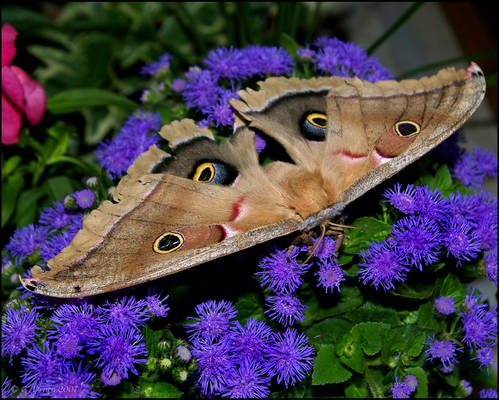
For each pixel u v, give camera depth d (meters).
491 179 0.41
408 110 0.36
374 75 0.40
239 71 0.39
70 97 0.42
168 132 0.36
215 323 0.36
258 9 0.51
